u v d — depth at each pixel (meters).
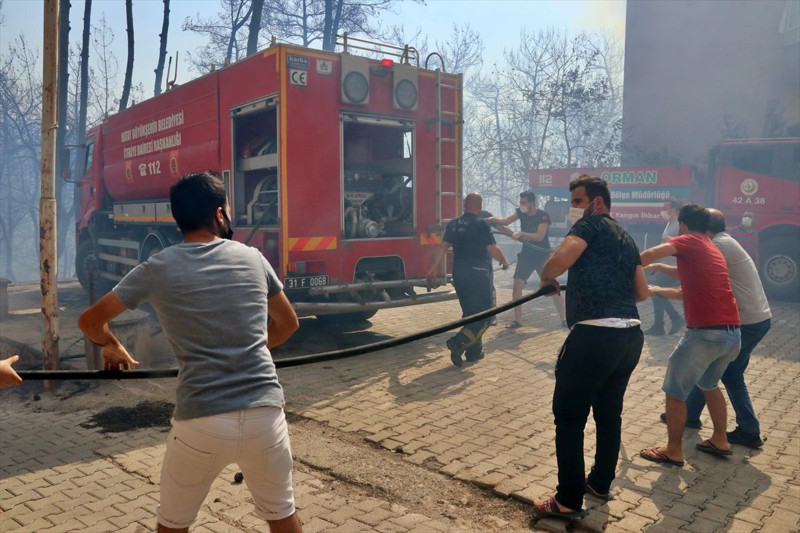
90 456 4.42
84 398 5.78
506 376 6.35
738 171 11.99
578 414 3.34
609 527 3.32
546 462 4.18
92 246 12.55
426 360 7.05
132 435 4.83
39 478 4.05
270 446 2.26
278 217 7.05
